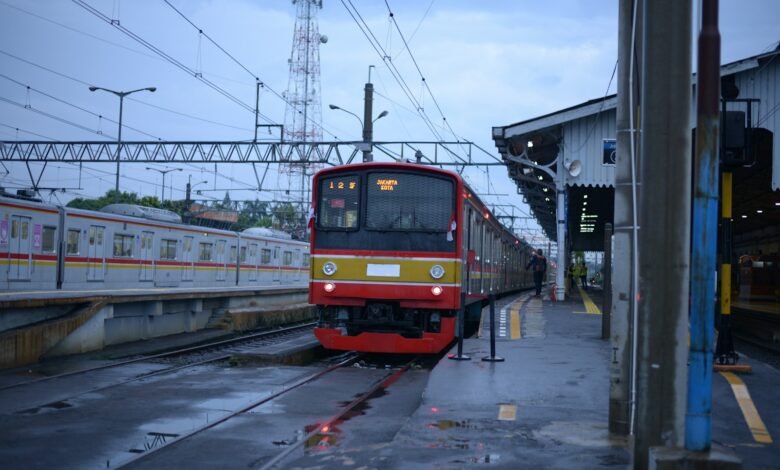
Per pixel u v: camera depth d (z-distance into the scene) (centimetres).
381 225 1538
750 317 3000
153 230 2912
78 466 735
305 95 6488
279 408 1038
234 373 1388
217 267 3462
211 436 862
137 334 2212
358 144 2984
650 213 592
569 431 789
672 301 587
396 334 1523
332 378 1340
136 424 929
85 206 6222
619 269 774
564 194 2453
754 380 1092
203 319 2673
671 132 587
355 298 1539
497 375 1109
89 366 1503
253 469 726
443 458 686
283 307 3170
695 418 550
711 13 551
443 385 1034
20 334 1508
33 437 852
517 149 2542
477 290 1889
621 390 775
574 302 2517
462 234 1549
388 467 658
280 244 4256
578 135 2436
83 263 2475
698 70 554
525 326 1725
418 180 1544
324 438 841
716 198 549
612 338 782
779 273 3850
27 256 2203
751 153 1145
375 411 1022
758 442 762
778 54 2142
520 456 691
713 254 549
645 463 590
